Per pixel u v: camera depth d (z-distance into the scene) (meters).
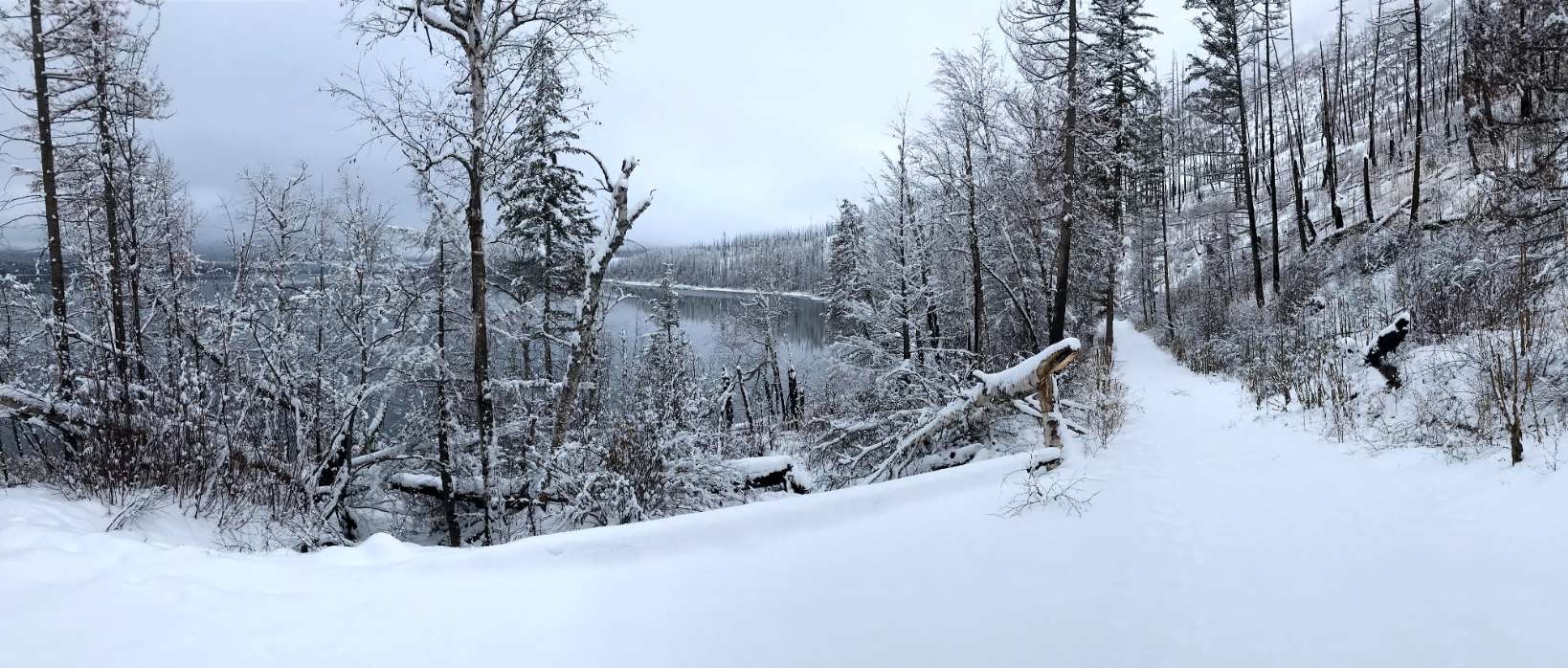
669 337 30.59
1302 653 3.73
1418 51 24.45
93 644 3.58
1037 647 3.96
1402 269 15.77
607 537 5.63
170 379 9.09
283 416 11.05
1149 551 5.50
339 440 10.38
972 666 3.76
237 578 4.69
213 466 7.98
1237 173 36.91
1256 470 8.19
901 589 4.94
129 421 7.64
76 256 11.59
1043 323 20.67
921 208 21.36
